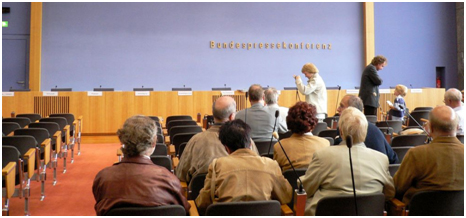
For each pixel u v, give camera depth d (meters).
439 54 12.19
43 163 4.69
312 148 2.99
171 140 4.84
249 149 2.45
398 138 3.99
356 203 2.18
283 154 3.01
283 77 11.57
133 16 11.12
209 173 2.42
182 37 11.27
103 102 8.71
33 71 10.68
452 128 2.44
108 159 6.71
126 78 11.10
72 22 10.93
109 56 11.05
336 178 2.41
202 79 11.34
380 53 11.95
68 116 6.98
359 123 2.48
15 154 3.81
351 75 11.76
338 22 11.71
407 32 12.05
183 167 3.10
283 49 11.56
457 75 12.27
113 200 2.13
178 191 2.25
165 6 11.22
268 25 11.52
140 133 2.24
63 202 4.45
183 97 8.91
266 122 4.13
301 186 2.42
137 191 2.14
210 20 11.35
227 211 2.05
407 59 12.05
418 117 6.52
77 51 10.95
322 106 6.55
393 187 2.50
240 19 11.44
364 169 2.43
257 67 11.49
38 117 7.09
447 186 2.37
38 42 10.70
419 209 2.32
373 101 6.38
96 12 11.00
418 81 12.12
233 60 11.43
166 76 11.23
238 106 9.05
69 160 6.57
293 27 11.59
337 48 11.72
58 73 10.88
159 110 8.85
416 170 2.44
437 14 12.16
